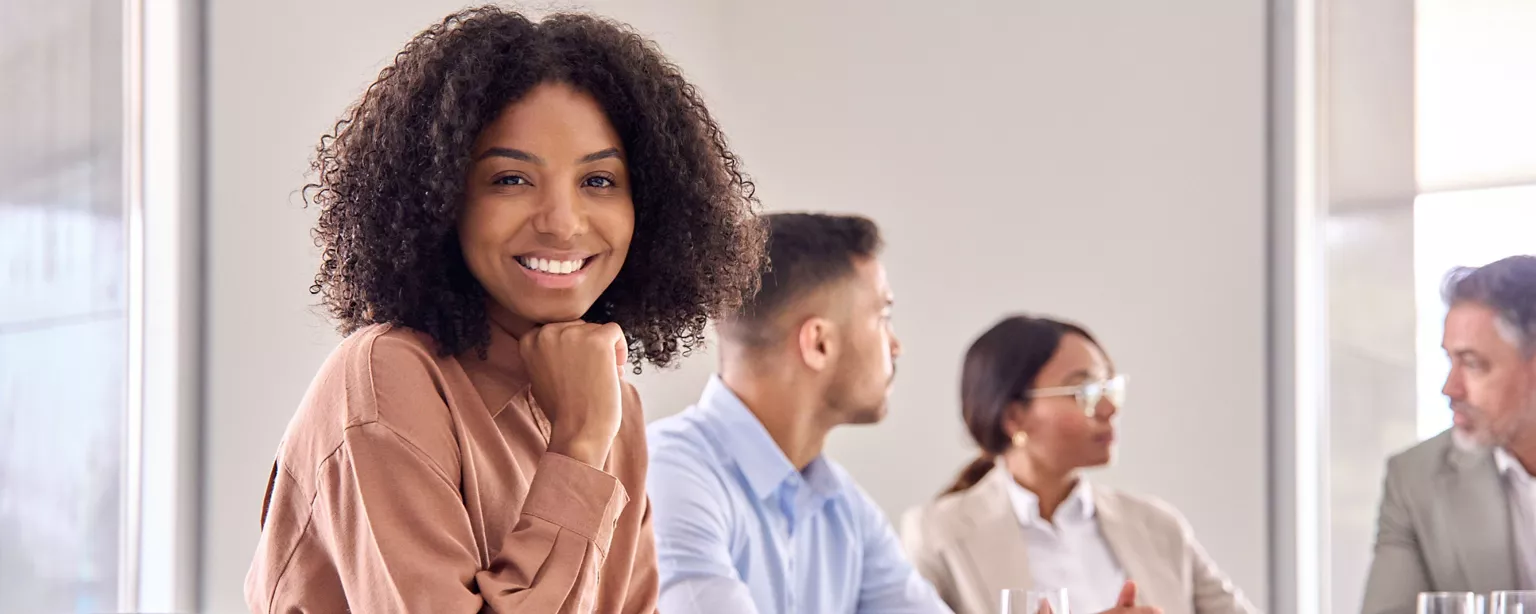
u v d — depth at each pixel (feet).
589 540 3.22
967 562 8.42
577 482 3.27
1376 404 8.43
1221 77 9.53
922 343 10.00
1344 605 8.58
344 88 8.13
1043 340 8.63
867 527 7.25
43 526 6.72
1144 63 9.75
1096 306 9.74
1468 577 7.58
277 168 7.82
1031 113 10.01
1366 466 8.47
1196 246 9.53
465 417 3.41
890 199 10.32
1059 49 9.96
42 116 6.84
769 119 10.68
